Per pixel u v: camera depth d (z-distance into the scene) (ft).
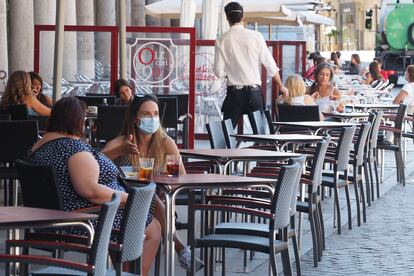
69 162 25.91
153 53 61.98
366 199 53.11
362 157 46.75
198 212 45.88
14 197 38.81
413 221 46.96
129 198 21.99
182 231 41.65
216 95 71.77
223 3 81.05
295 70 88.63
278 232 29.25
